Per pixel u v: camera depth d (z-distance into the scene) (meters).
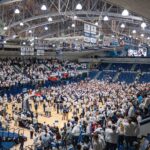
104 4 44.31
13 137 24.64
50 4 48.31
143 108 20.33
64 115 35.38
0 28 47.25
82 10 46.91
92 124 17.97
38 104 42.06
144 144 13.53
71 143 16.03
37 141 18.97
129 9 17.77
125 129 14.29
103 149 13.28
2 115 32.19
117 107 25.72
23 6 48.50
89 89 49.34
